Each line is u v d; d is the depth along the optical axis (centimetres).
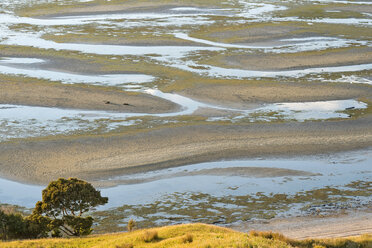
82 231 4931
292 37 16188
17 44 14712
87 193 5012
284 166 7281
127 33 16388
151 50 14350
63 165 7181
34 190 6438
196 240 3825
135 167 7162
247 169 7162
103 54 13838
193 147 7912
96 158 7438
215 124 8944
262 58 13650
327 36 16362
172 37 15875
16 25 17500
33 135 8356
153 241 4075
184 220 5678
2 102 9944
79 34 16212
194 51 14288
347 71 12550
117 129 8675
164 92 10769
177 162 7362
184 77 11825
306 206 6025
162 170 7100
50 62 12950
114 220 5662
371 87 11256
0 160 7288
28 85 11031
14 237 4781
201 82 11462
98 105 9881
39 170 7000
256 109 9850
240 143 8106
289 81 11662
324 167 7275
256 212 5869
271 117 9400
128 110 9656
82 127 8756
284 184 6681
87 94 10519
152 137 8294
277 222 5581
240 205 6075
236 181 6769
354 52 14350
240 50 14488
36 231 4859
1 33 16175
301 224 5503
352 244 4469
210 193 6419
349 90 11038
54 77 11694
